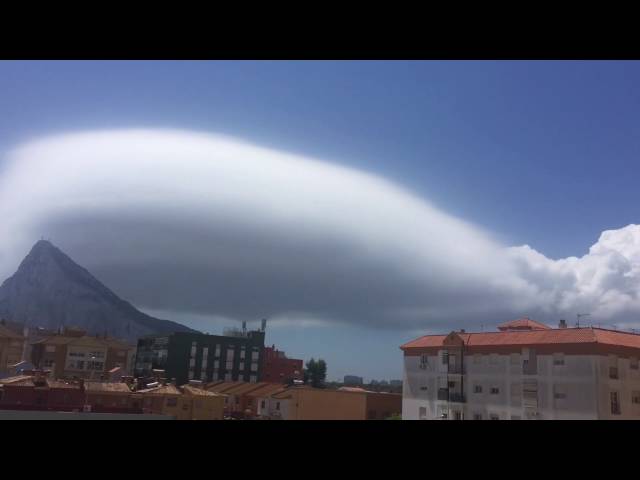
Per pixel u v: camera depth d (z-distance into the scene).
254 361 99.12
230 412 59.88
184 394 50.12
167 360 92.25
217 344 96.31
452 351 50.78
